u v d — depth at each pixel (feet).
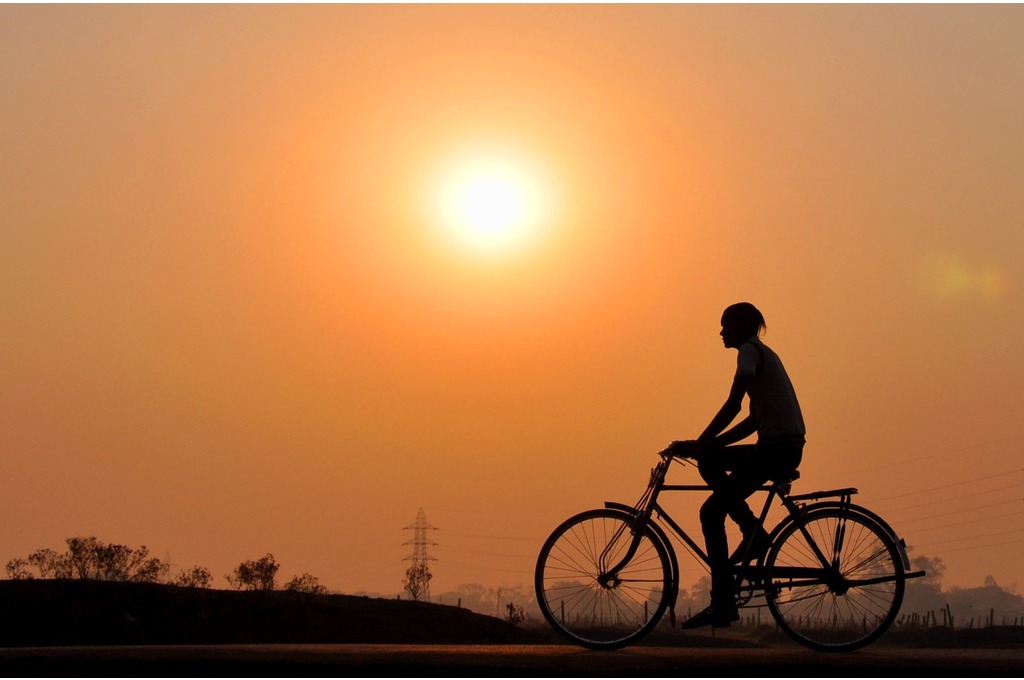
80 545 161.17
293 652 41.19
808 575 43.78
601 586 45.03
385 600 120.88
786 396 43.93
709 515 43.98
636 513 45.09
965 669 38.04
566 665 38.22
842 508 44.06
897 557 43.62
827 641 43.57
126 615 100.22
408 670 38.27
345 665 38.58
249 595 110.52
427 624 113.80
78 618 98.84
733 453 44.27
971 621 194.90
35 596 102.12
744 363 43.37
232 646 45.32
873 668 38.04
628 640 44.34
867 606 43.52
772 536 44.19
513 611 132.16
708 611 43.86
